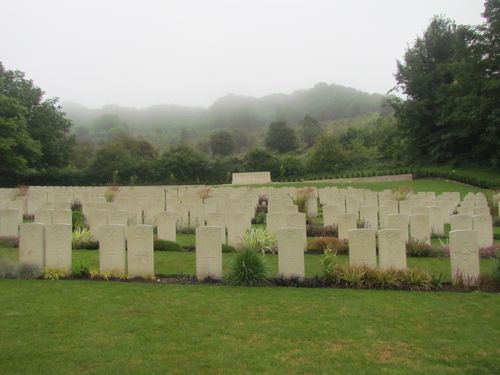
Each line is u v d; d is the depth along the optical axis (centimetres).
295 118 13438
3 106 4091
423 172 4812
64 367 516
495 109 4006
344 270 917
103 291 832
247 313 712
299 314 709
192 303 763
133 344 583
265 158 6088
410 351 570
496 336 621
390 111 10975
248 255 930
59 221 1435
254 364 529
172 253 1274
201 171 5950
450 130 4941
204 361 535
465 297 809
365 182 4544
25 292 818
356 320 682
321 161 6016
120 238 958
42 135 4922
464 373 512
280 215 1425
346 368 521
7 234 1448
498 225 1872
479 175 4328
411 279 888
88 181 5500
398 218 1312
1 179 5003
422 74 5188
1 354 548
